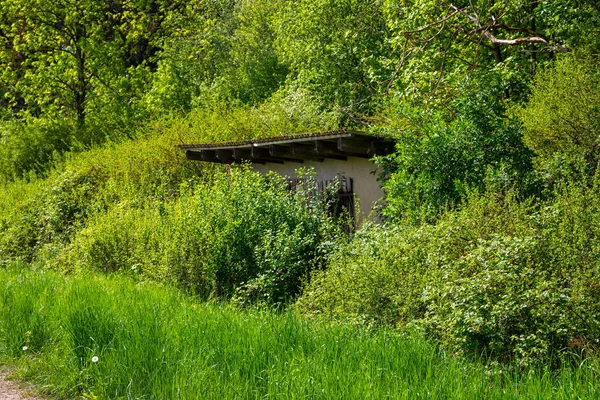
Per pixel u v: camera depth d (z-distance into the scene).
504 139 11.50
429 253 8.72
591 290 7.09
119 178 21.52
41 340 8.18
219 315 8.50
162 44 37.09
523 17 18.09
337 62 24.23
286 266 11.62
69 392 6.55
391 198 12.04
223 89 32.22
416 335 7.41
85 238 15.26
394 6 16.28
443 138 11.63
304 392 5.54
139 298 9.80
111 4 37.72
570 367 6.02
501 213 9.30
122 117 30.80
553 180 11.06
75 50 34.53
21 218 19.75
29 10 33.50
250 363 6.36
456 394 5.41
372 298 8.66
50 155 29.38
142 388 6.16
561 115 13.29
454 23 15.67
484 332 7.05
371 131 13.00
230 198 13.41
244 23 39.38
